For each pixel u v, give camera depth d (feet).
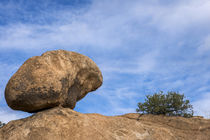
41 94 24.63
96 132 23.63
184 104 35.70
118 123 26.68
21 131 23.07
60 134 22.66
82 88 31.71
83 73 30.68
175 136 28.09
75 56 29.89
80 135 22.84
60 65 27.22
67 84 27.37
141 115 35.37
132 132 25.66
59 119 24.12
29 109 26.43
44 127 23.12
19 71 25.91
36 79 24.70
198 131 29.63
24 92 24.47
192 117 35.63
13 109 26.78
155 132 27.20
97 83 33.86
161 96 36.19
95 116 27.17
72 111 26.14
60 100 26.55
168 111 35.76
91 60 32.17
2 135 23.82
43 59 26.55
